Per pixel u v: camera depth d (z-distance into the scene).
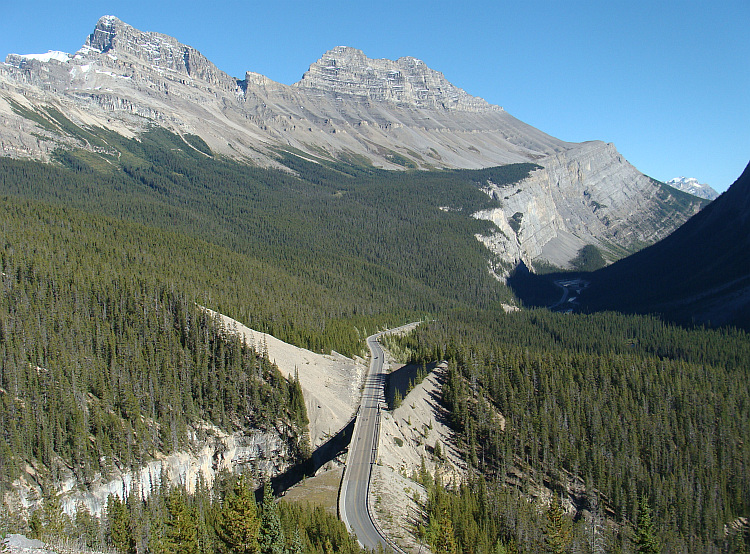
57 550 63.28
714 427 187.75
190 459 138.25
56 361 139.75
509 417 168.00
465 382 176.38
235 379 157.75
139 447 131.88
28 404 127.62
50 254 194.62
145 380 146.75
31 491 114.06
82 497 119.00
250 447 149.25
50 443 122.25
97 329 156.88
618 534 139.38
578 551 124.06
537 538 123.44
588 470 155.62
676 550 136.62
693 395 196.38
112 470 125.88
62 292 167.88
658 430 179.25
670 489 154.62
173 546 93.38
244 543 88.56
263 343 178.38
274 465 148.38
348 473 120.75
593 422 174.00
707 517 151.38
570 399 181.25
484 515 122.88
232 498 92.31
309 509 103.50
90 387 141.12
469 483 137.50
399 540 98.25
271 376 162.62
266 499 92.12
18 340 140.88
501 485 140.25
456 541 106.44
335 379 180.38
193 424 146.00
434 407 162.75
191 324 173.50
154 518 107.50
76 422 127.75
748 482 170.25
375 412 156.12
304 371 174.25
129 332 161.12
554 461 155.50
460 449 151.50
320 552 88.44
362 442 135.62
